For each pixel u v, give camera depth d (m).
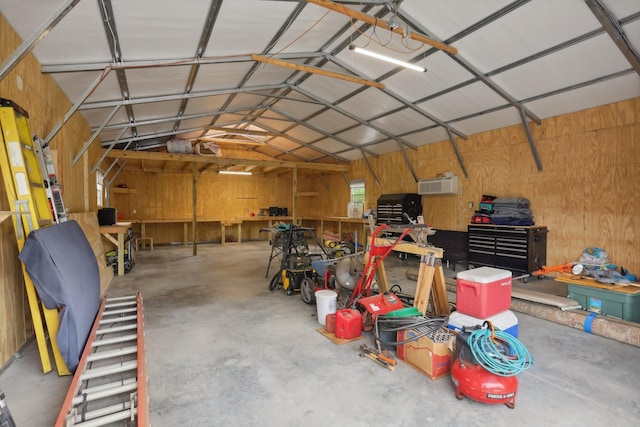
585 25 3.30
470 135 6.29
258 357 2.59
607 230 4.47
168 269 6.08
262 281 5.14
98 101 4.56
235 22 3.35
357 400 2.04
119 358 2.54
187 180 10.48
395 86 5.27
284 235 4.73
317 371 2.38
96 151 6.17
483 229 5.56
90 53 3.28
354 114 6.68
